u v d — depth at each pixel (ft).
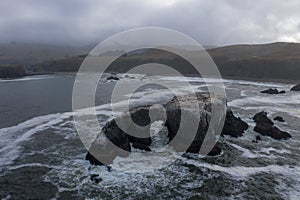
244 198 65.72
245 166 82.23
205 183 72.28
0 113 145.79
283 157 89.45
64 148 94.63
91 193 67.21
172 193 67.67
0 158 86.43
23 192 67.72
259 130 111.14
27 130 114.52
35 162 83.71
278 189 69.77
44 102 177.47
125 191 68.18
